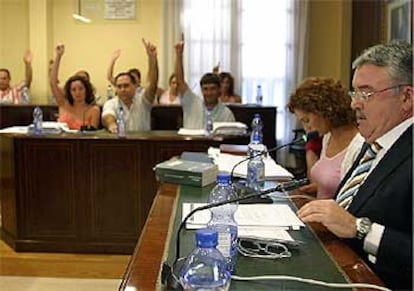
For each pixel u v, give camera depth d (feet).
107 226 13.12
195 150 12.79
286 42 24.23
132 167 12.98
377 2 22.65
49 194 13.12
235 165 7.93
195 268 3.52
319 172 7.75
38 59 23.88
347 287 3.72
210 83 14.46
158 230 4.99
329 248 4.59
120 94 14.78
